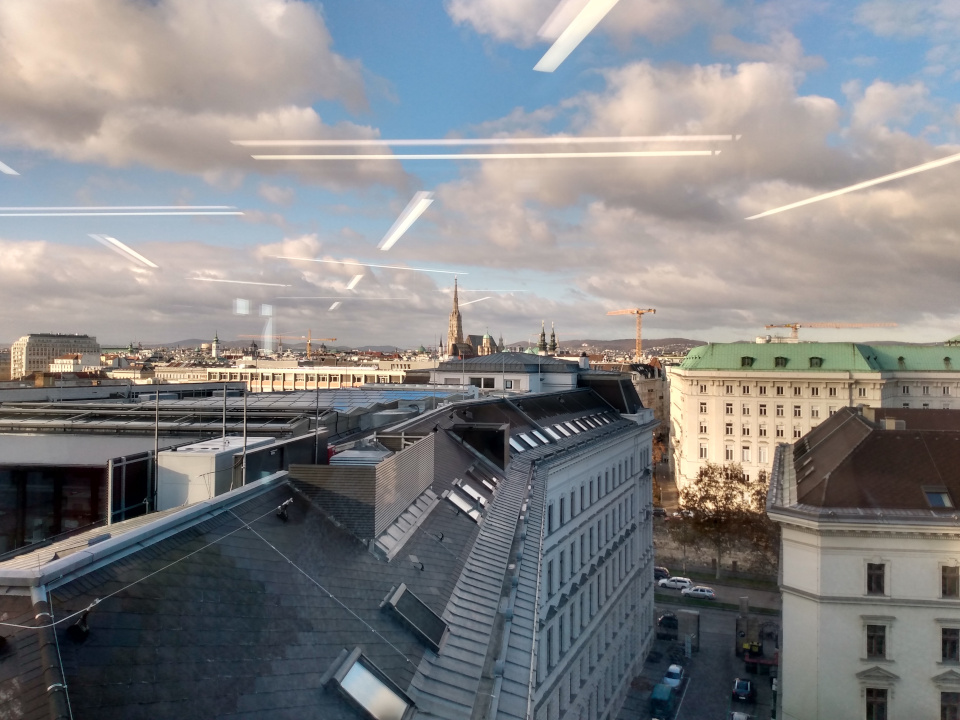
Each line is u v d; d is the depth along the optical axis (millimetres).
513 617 20031
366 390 64688
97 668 9125
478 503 28844
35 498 22359
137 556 12023
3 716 8109
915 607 36688
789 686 38875
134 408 35969
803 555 38781
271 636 12352
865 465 40688
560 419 57000
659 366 180000
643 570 67812
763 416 103812
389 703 12797
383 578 17141
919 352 99562
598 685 48594
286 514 16766
